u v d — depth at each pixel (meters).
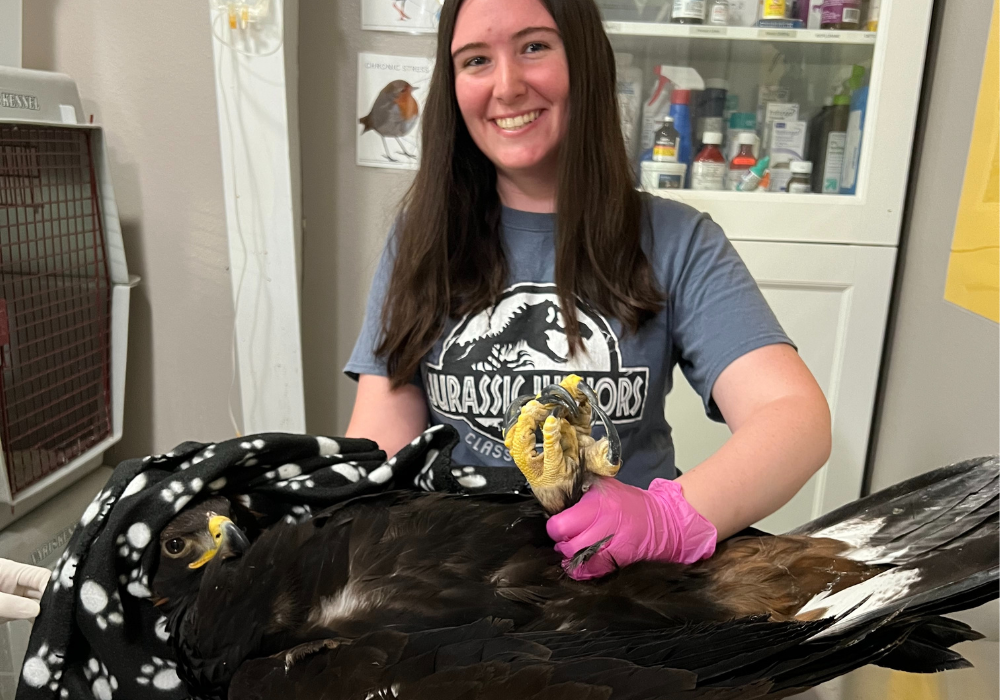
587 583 0.56
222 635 0.53
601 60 0.87
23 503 1.41
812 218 1.66
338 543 0.57
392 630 0.50
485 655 0.47
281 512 0.66
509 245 0.98
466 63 0.89
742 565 0.59
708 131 1.77
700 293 0.92
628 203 0.92
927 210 1.55
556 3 0.84
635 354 0.94
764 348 0.87
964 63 1.42
